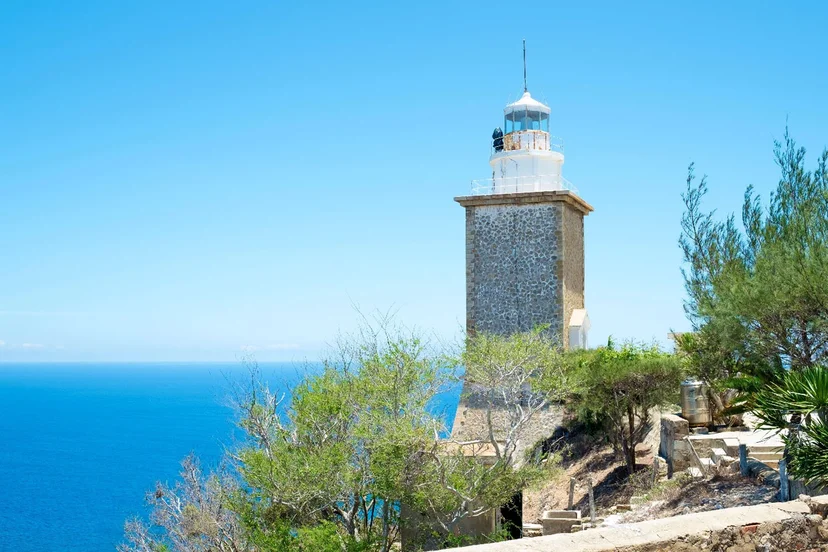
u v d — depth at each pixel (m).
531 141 37.28
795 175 17.55
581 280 36.59
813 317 14.06
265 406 20.88
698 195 20.05
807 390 10.78
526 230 33.78
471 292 34.41
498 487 17.73
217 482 20.66
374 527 19.55
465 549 5.41
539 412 28.86
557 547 5.57
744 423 23.33
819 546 6.67
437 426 17.34
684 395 23.28
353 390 18.92
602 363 27.73
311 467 17.50
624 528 6.06
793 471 10.62
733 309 15.41
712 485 16.39
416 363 17.98
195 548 20.84
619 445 28.48
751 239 19.00
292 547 17.22
